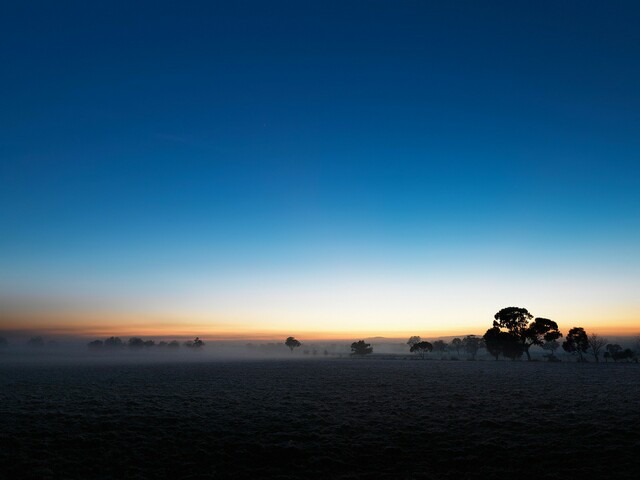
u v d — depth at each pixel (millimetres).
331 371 72500
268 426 24297
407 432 22719
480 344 187000
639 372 67812
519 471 16891
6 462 18062
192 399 34781
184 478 16781
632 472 16344
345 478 16672
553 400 32812
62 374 66188
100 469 17594
